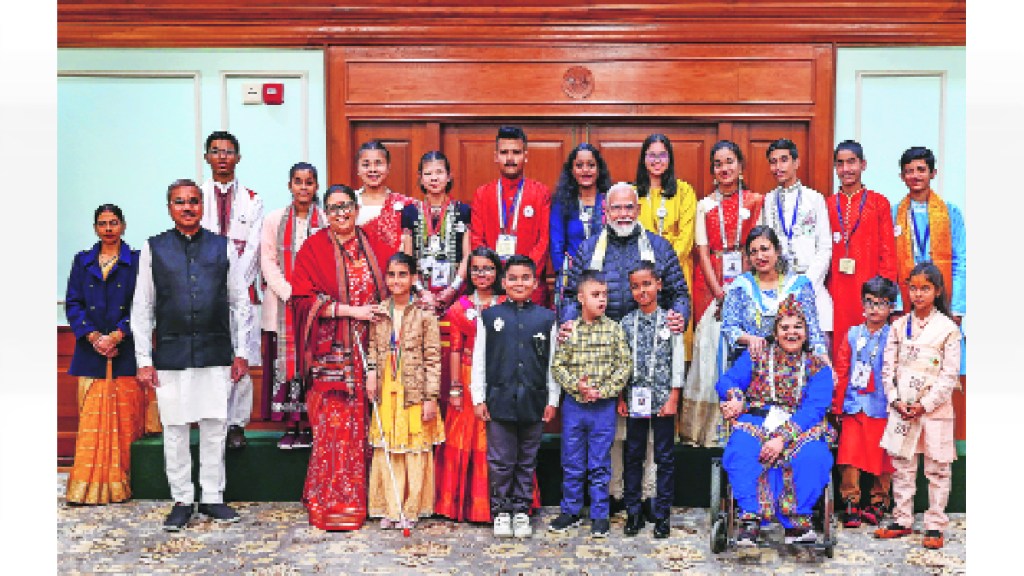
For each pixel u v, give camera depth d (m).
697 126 5.52
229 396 4.68
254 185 5.50
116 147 5.49
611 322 4.23
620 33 5.39
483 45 5.44
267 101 5.45
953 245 4.78
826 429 4.03
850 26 5.34
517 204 4.62
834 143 5.39
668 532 4.26
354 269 4.49
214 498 4.54
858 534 4.32
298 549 4.12
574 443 4.29
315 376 4.47
